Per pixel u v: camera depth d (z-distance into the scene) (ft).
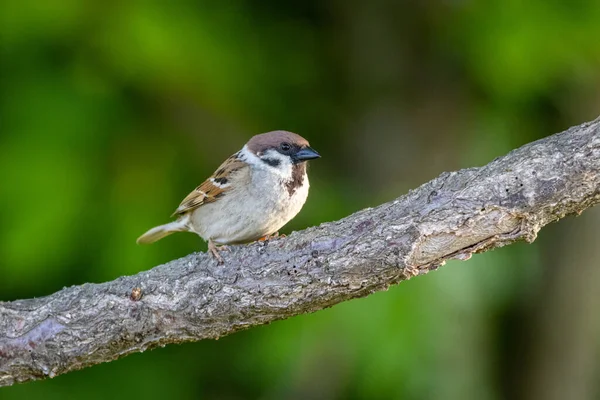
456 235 21.57
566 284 43.27
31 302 24.61
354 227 22.54
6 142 34.83
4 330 24.17
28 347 24.06
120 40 34.50
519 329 44.32
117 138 36.58
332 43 43.11
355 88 43.01
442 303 35.47
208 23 37.27
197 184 37.83
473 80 40.50
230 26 38.45
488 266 39.40
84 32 34.94
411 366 34.22
